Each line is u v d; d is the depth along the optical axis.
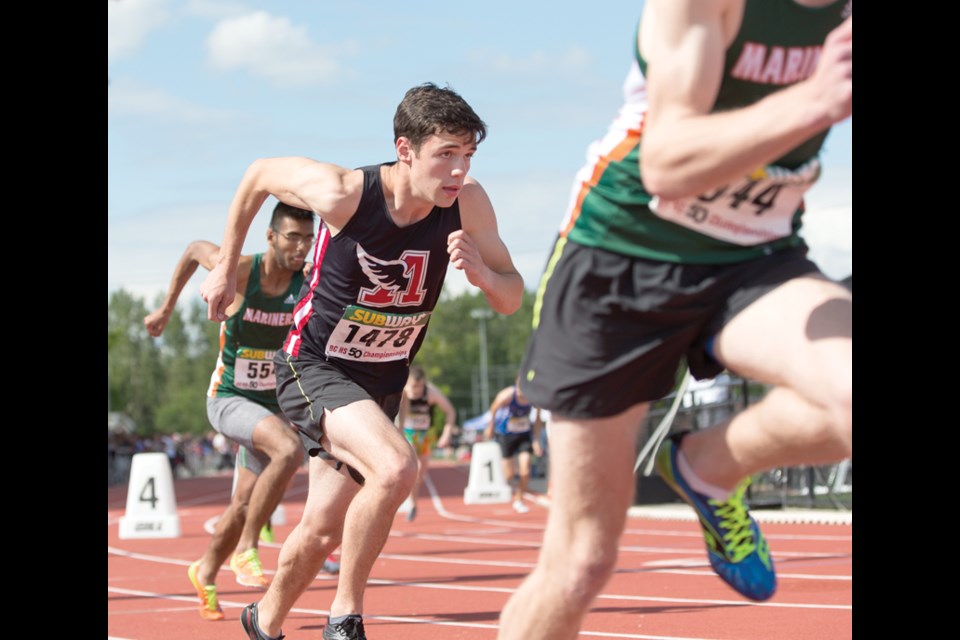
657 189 7.59
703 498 9.51
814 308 8.26
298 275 20.42
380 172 13.55
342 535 13.77
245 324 20.41
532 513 51.94
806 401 8.39
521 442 52.22
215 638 18.31
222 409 20.88
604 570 8.80
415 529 43.06
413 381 44.94
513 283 13.81
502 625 9.11
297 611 20.94
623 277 8.67
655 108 7.62
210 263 19.17
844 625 17.89
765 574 9.75
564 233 9.07
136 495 42.88
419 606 21.52
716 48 7.60
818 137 8.74
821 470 44.91
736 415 9.25
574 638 9.02
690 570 26.30
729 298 8.72
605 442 8.70
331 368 14.09
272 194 14.05
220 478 138.88
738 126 7.16
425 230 13.66
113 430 134.25
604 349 8.62
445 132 12.84
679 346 8.78
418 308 14.08
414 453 13.12
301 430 14.12
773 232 8.80
